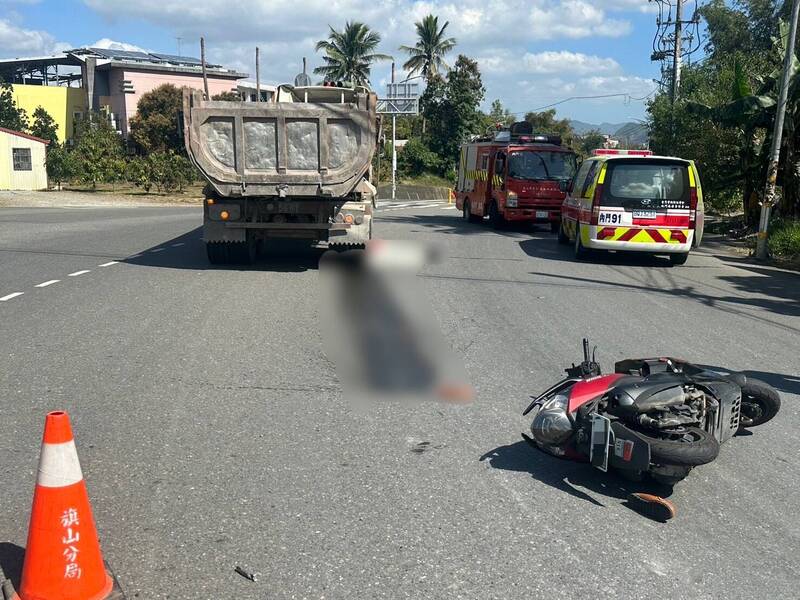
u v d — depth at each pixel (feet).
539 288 39.19
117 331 27.02
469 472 15.94
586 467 16.43
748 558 12.79
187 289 35.53
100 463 15.88
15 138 129.80
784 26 67.77
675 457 13.89
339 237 42.19
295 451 16.76
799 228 58.08
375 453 16.79
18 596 10.92
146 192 135.64
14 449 16.46
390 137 231.30
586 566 12.35
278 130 40.09
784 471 16.53
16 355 23.66
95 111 209.36
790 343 28.81
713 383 16.49
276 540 12.94
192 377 21.93
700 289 41.04
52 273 39.11
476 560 12.44
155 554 12.42
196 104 39.73
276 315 30.35
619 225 48.52
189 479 15.21
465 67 226.79
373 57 228.22
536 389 21.67
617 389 14.94
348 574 11.93
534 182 72.28
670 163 48.57
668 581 11.98
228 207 41.29
